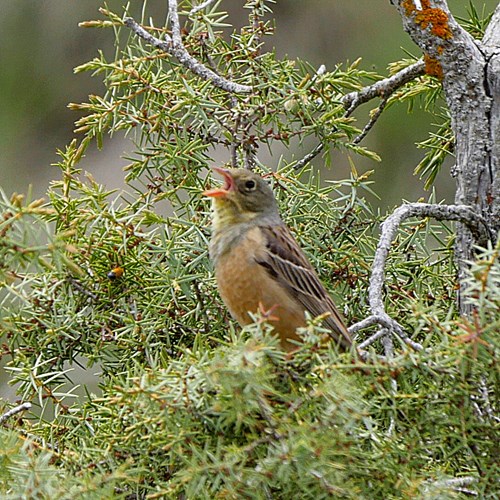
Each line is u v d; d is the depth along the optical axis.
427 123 16.91
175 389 7.47
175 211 10.64
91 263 10.16
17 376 9.69
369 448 7.69
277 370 7.52
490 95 10.09
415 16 10.18
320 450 7.04
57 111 18.20
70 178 10.31
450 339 7.55
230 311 10.27
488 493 7.78
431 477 7.69
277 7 18.36
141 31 10.71
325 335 7.71
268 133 10.82
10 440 7.59
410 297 10.49
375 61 17.72
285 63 10.95
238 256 10.16
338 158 16.95
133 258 10.17
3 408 9.59
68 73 18.28
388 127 16.95
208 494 7.34
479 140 10.09
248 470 7.15
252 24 11.38
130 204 10.50
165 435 7.55
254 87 10.66
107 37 18.27
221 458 7.44
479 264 7.21
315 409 7.29
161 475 8.10
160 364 9.64
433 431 7.62
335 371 7.28
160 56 10.82
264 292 10.13
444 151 11.61
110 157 17.77
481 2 16.86
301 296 10.21
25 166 17.94
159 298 10.12
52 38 18.31
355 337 10.46
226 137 10.83
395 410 7.54
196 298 10.28
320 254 10.68
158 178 10.77
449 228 11.38
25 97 18.22
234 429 7.60
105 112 10.73
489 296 7.30
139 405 7.55
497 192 10.05
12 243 7.19
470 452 7.75
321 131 10.86
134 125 10.78
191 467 7.21
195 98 10.55
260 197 10.43
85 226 10.17
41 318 10.10
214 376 7.22
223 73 11.25
